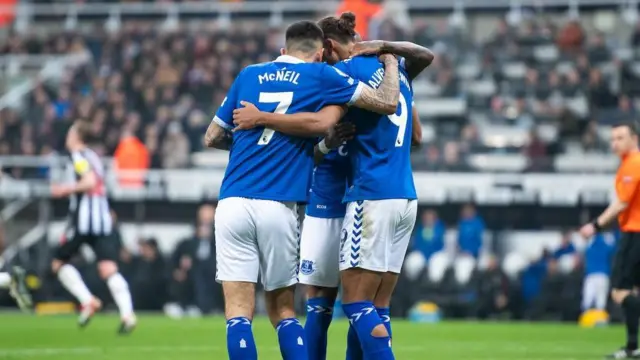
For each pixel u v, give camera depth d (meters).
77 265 55.97
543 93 70.69
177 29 82.69
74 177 37.69
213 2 91.81
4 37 89.31
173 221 63.28
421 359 27.83
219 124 19.03
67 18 90.31
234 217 18.14
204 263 54.78
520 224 59.47
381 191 18.80
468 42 78.00
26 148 67.50
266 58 75.12
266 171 18.25
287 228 18.33
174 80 74.12
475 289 52.59
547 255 52.84
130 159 63.50
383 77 19.03
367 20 78.31
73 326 41.94
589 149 62.62
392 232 19.03
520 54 75.31
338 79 18.44
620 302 28.80
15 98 76.06
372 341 18.36
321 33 19.23
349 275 18.94
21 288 31.06
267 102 18.45
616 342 35.41
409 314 53.22
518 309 52.34
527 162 60.59
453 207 60.19
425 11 84.94
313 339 20.86
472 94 72.06
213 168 65.56
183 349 30.38
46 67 80.50
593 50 74.94
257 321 47.00
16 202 61.09
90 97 71.75
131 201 63.50
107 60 79.38
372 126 19.02
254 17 87.00
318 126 18.09
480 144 63.72
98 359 26.73
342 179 20.45
